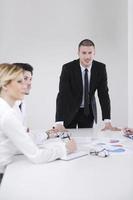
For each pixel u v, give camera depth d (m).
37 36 3.91
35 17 3.88
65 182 1.21
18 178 1.26
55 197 1.04
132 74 3.94
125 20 3.92
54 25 3.91
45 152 1.52
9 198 1.04
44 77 3.97
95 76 2.87
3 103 1.55
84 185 1.17
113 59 3.99
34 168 1.42
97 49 3.98
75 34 3.94
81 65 2.85
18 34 3.88
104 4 3.92
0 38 3.87
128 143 1.98
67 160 1.56
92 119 2.96
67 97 2.86
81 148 1.82
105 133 2.38
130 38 3.91
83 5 3.91
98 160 1.57
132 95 3.97
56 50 3.94
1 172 1.53
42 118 4.02
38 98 3.99
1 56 3.90
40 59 3.94
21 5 3.85
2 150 1.52
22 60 3.93
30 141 1.52
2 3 3.82
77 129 2.62
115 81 4.02
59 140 2.05
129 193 1.07
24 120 2.48
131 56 3.92
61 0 3.88
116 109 4.05
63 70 2.88
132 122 4.01
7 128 1.49
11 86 1.59
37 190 1.11
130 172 1.34
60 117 2.84
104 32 3.95
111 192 1.08
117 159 1.59
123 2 3.90
